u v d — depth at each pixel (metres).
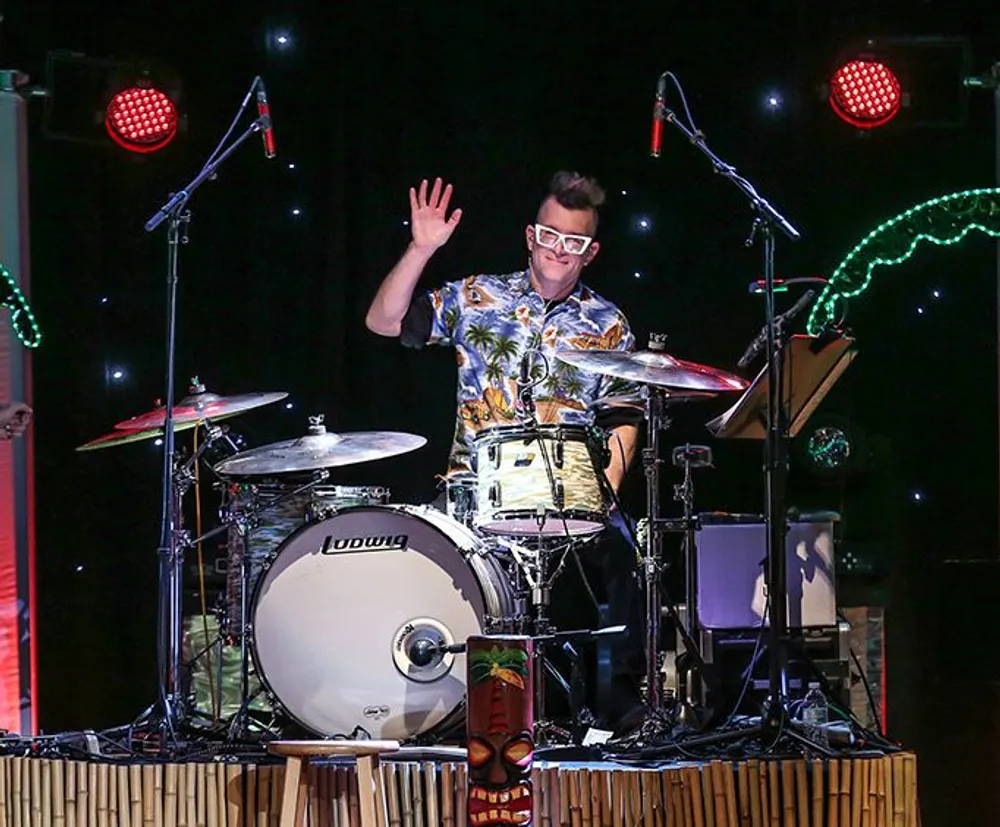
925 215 14.18
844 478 13.71
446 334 13.54
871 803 9.81
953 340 14.67
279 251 14.88
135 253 14.75
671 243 15.02
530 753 9.45
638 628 12.70
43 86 13.91
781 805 9.83
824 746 10.18
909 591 13.56
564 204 13.13
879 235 14.24
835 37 13.93
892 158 14.75
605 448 11.43
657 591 11.55
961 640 13.34
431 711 11.55
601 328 13.49
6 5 14.41
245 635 11.73
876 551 13.85
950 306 14.69
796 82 14.80
